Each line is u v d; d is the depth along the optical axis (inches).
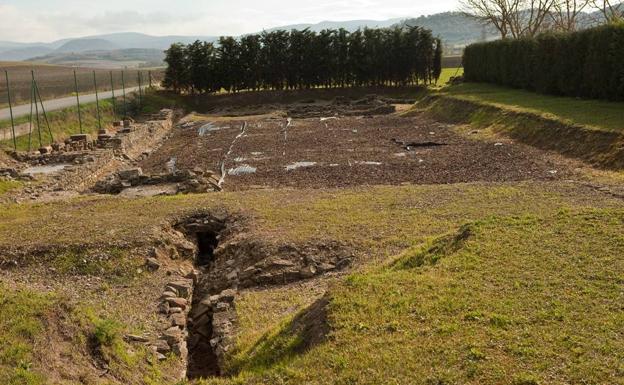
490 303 316.8
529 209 555.5
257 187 805.2
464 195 634.8
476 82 1998.0
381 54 2257.6
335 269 464.1
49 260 502.9
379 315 317.4
